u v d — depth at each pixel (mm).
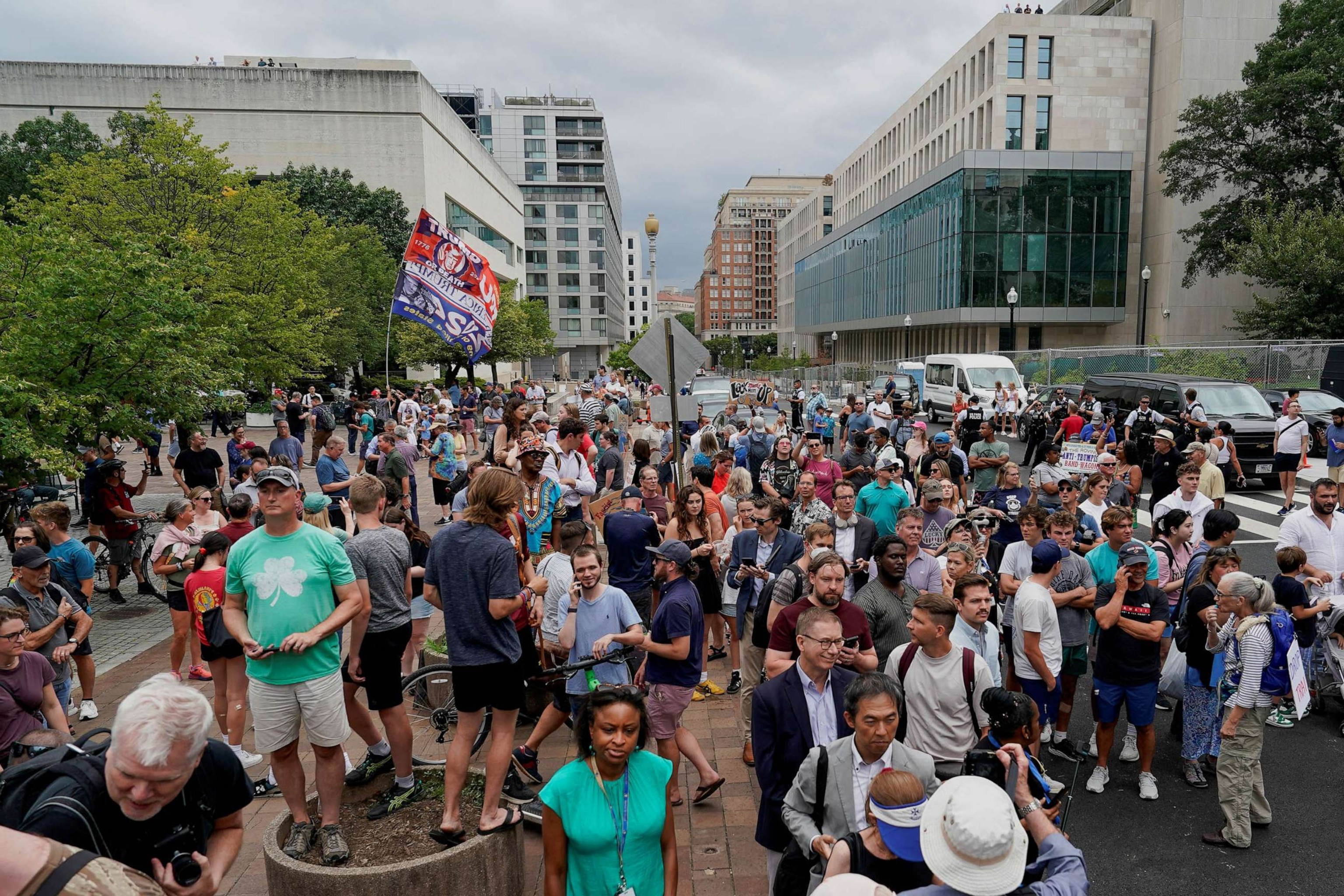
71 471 9227
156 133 24547
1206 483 11578
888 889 2697
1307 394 21188
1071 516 6109
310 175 47875
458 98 105938
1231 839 5184
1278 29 40750
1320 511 7242
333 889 3770
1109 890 4781
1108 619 5648
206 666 7852
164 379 10594
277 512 3896
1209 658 5863
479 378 59406
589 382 37062
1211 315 52125
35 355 9672
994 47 55062
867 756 3506
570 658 5625
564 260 109000
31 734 3980
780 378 65750
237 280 22891
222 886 4648
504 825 4129
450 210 61312
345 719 4207
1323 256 34281
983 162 52906
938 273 57938
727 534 8328
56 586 6246
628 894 3352
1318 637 7125
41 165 25359
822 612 3998
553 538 7480
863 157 87938
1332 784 5984
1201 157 42625
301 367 28047
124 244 10539
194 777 2732
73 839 2371
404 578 4754
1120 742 6754
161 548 7473
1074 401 23312
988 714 3893
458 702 4148
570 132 107938
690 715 7137
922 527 6383
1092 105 54844
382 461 13359
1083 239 53750
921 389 35781
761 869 4820
